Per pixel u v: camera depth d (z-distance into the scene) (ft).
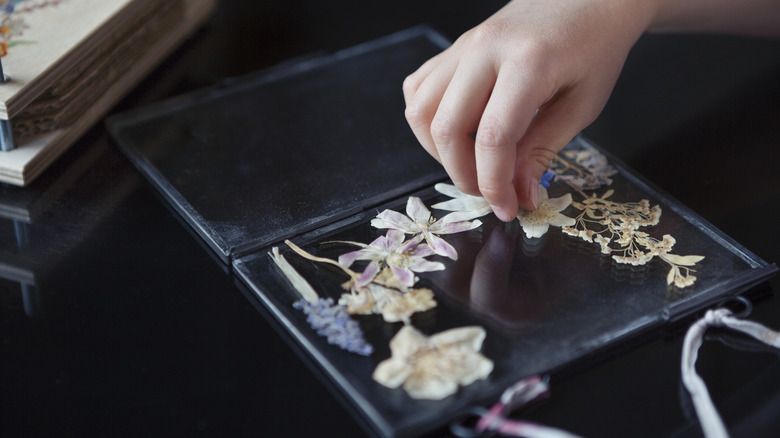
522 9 2.31
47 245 2.25
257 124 2.54
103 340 2.10
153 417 1.99
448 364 2.00
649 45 2.75
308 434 1.96
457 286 2.14
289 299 2.12
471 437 1.94
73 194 2.35
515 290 2.13
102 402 2.01
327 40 2.80
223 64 2.70
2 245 2.25
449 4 2.93
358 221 2.28
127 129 2.50
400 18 2.88
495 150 2.15
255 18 2.86
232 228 2.26
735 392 2.01
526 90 2.16
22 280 2.19
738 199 2.33
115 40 2.55
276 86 2.64
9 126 2.33
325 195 2.34
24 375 2.04
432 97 2.25
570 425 1.97
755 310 2.13
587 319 2.08
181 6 2.76
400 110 2.59
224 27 2.82
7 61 2.35
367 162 2.43
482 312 2.09
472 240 2.23
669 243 2.22
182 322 2.12
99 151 2.45
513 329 2.07
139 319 2.13
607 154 2.42
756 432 1.96
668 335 2.09
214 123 2.53
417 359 2.01
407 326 2.06
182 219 2.31
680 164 2.41
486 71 2.22
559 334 2.06
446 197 2.33
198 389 2.02
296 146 2.48
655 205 2.30
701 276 2.16
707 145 2.46
